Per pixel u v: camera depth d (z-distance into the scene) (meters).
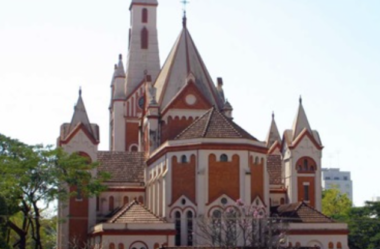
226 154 89.56
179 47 111.75
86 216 100.88
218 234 81.31
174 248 78.38
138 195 106.88
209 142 89.12
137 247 85.25
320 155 106.31
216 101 110.19
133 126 135.25
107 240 84.75
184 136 92.50
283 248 79.06
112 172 108.38
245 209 84.12
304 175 105.44
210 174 88.88
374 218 129.00
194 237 87.00
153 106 107.75
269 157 112.62
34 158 85.81
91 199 101.31
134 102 135.75
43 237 124.19
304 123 107.19
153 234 85.56
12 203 84.12
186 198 89.31
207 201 88.19
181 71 110.38
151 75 138.62
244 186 89.06
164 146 92.06
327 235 90.44
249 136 94.44
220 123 92.06
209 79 111.50
